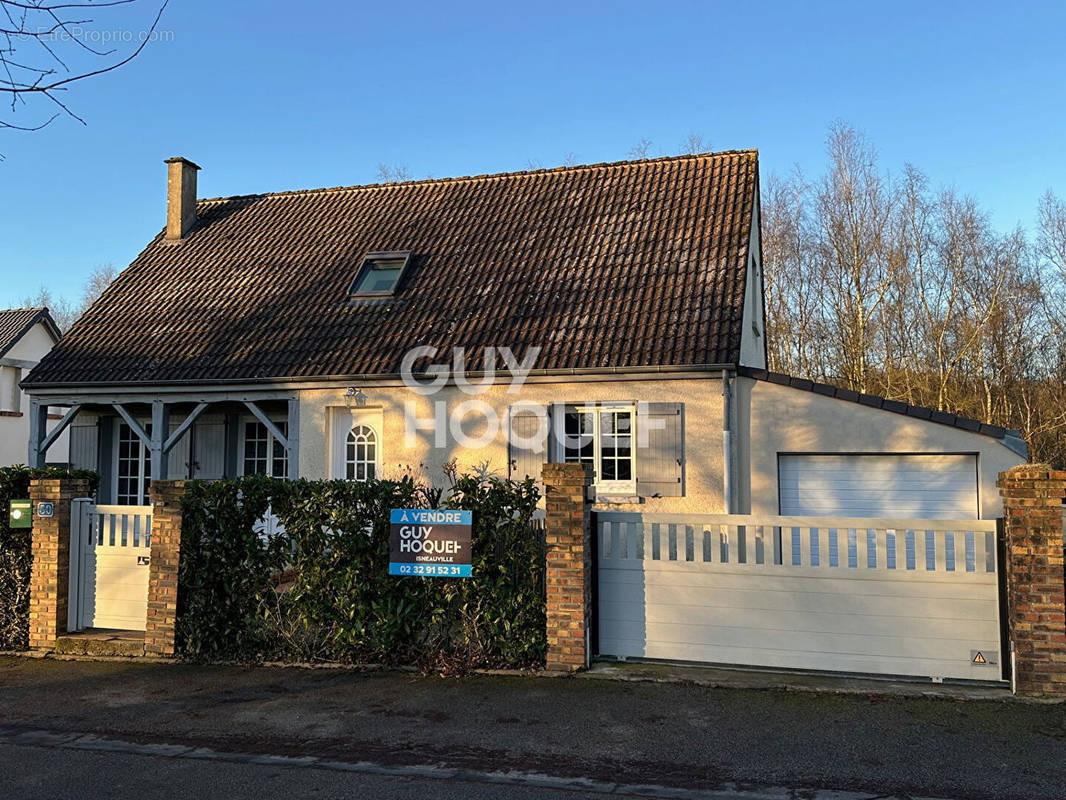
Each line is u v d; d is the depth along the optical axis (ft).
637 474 36.78
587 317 39.78
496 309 42.01
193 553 25.85
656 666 23.45
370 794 15.66
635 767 16.74
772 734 18.33
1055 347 94.48
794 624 22.71
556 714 19.93
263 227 55.57
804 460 36.01
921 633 21.77
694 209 45.70
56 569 27.02
